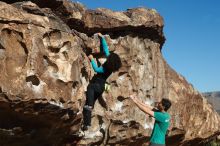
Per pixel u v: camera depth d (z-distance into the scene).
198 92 14.59
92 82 7.71
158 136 7.62
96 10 10.63
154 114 7.64
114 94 10.45
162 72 12.11
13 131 7.84
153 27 11.43
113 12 10.99
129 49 10.88
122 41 10.82
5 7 7.44
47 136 8.46
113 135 10.46
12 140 8.08
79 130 9.19
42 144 8.62
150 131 11.20
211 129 15.17
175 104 12.60
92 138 9.99
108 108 10.32
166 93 12.21
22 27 7.58
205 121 14.82
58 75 8.08
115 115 10.41
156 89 11.70
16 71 7.43
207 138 15.14
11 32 7.47
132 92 10.85
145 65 11.38
